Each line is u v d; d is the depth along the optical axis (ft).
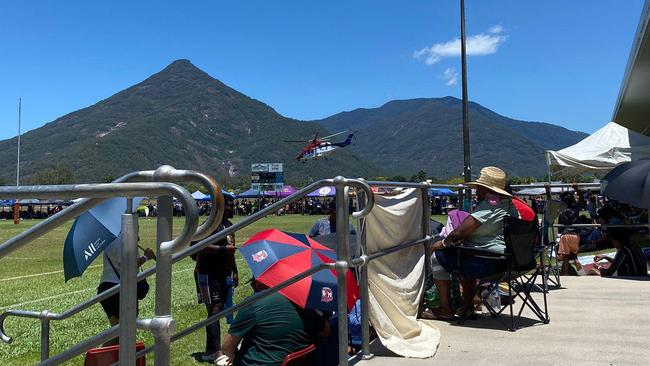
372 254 14.80
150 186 5.75
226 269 18.58
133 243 5.87
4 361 18.28
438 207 172.65
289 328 12.37
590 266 30.63
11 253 6.18
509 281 17.67
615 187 27.20
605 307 20.89
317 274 12.95
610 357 14.25
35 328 23.06
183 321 23.45
